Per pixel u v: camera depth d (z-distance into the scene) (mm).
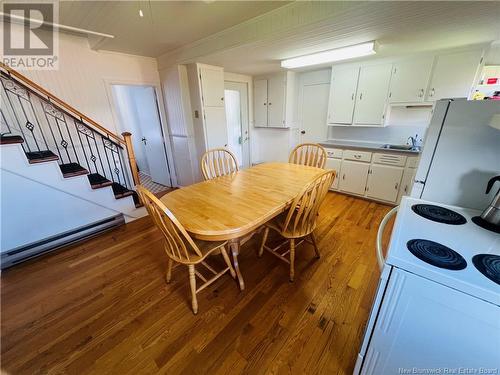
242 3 1712
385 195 3184
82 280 1875
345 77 3271
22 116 2588
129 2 1683
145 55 3336
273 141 4809
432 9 1467
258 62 3105
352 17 1611
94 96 3020
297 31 1873
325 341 1334
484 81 2521
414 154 2812
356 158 3340
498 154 1097
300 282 1796
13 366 1240
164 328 1437
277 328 1418
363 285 1754
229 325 1446
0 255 2020
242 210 1494
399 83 2867
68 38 2680
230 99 4289
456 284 729
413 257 837
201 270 1953
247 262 2047
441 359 848
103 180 2732
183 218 1402
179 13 1866
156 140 4137
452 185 1260
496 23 1718
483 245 912
